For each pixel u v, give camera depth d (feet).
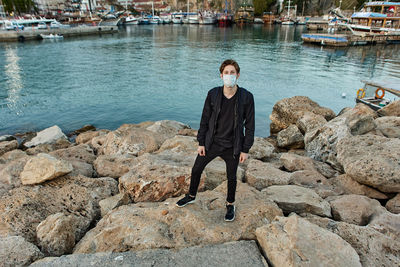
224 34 220.43
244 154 10.28
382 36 156.15
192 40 176.86
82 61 101.45
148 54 119.65
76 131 41.16
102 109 51.67
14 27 198.29
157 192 14.44
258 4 377.91
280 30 261.03
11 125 43.68
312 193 14.76
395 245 10.48
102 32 233.35
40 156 16.15
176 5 524.52
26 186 15.34
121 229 11.42
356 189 16.43
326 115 34.24
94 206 14.94
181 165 16.05
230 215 11.51
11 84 67.97
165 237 10.86
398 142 17.46
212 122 10.16
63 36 196.44
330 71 84.94
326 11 370.12
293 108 35.63
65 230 11.84
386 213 13.05
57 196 14.90
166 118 48.08
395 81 43.29
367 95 44.04
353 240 10.71
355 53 125.59
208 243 10.66
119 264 9.41
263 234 10.30
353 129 23.29
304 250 9.11
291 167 20.33
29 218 13.29
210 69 87.51
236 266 9.29
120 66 92.48
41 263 9.50
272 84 68.69
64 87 65.77
